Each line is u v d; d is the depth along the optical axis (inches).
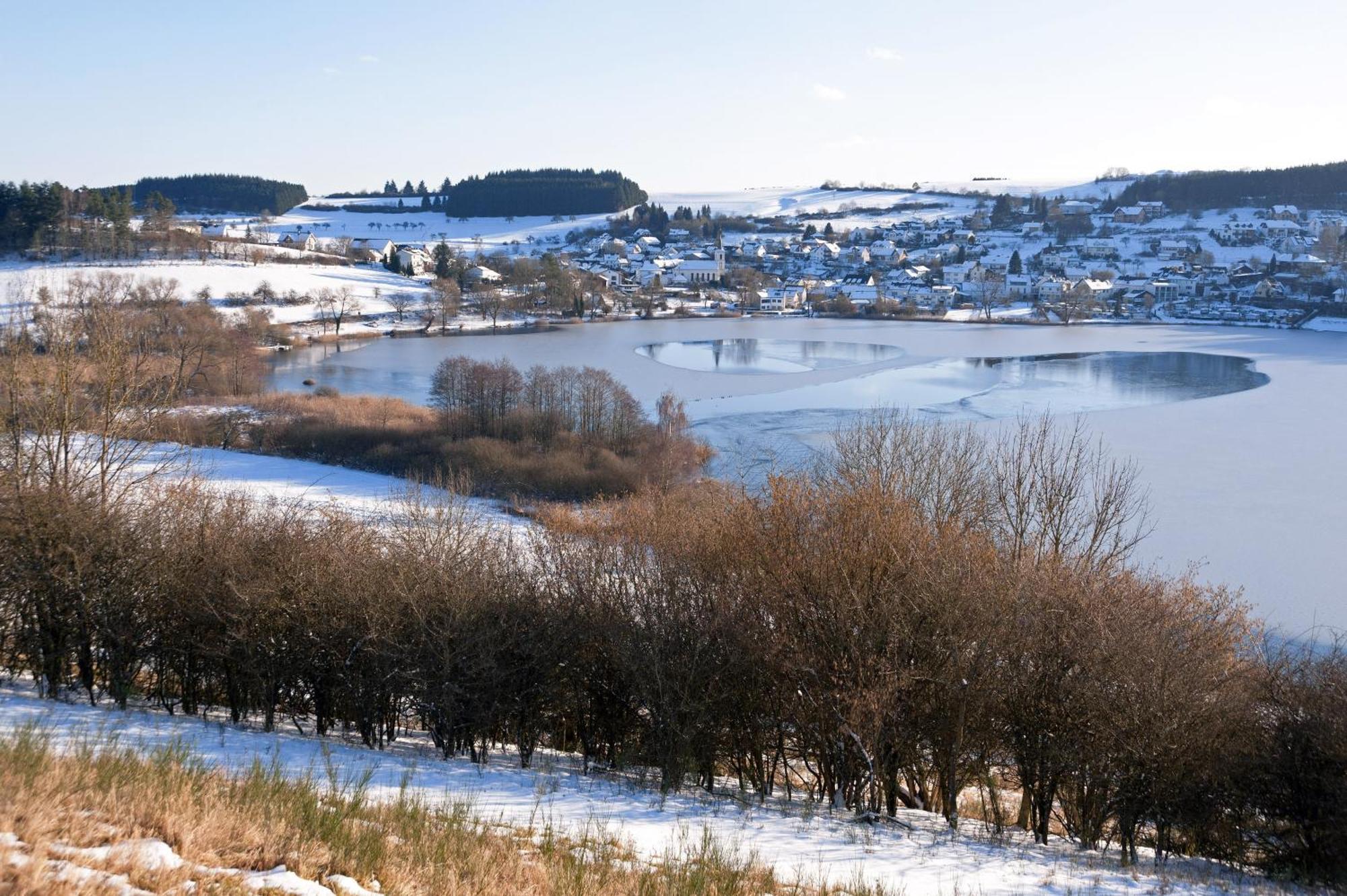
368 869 365.4
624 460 2434.8
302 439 2603.3
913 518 869.8
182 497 898.7
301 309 6461.6
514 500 2162.9
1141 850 760.3
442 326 6343.5
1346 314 6988.2
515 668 767.1
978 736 774.5
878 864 566.3
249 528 869.8
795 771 933.8
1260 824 737.6
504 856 420.2
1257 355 5064.0
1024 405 3452.3
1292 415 3253.0
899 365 4707.2
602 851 471.2
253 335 5027.1
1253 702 748.0
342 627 766.5
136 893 298.5
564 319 7160.4
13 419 893.2
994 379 4185.5
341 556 822.5
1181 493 2236.7
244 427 2716.5
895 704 735.7
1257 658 874.1
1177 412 3307.1
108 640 794.2
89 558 778.2
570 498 2212.1
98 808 361.4
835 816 713.6
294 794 433.4
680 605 776.9
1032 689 744.3
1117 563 1141.1
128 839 339.3
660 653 749.3
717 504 1113.4
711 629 753.0
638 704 802.2
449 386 2861.7
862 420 3024.1
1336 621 1545.3
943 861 592.4
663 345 5659.5
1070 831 801.6
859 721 711.1
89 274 6053.2
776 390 3885.3
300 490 2082.9
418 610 761.0
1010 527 1114.1
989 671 736.3
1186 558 1819.6
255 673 776.3
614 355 5123.0
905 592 749.9
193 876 321.4
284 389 3868.1
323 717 810.2
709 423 3149.6
